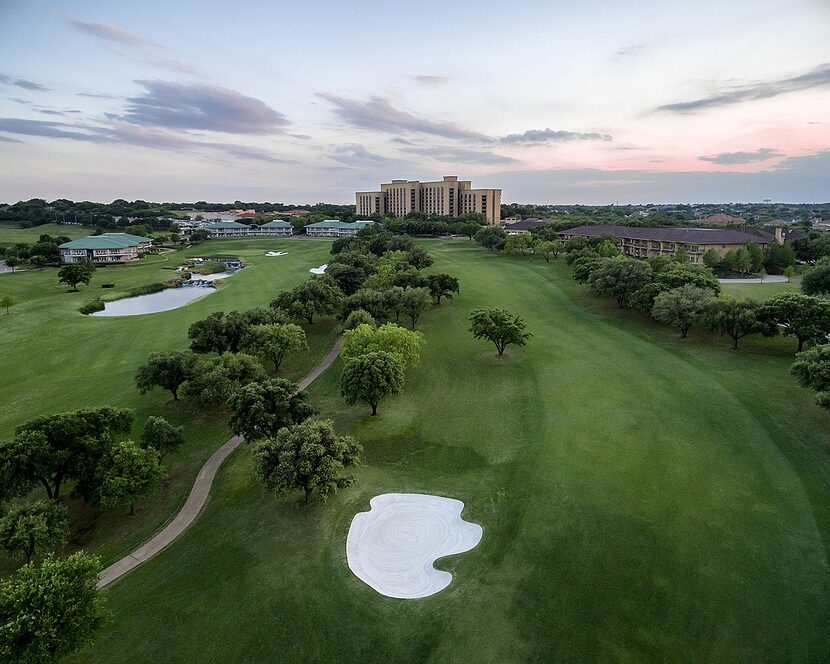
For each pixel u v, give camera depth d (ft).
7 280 456.45
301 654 80.64
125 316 316.40
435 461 137.28
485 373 198.49
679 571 92.48
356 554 102.68
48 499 118.93
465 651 79.25
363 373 159.74
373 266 387.14
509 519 110.42
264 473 111.86
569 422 152.15
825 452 127.85
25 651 70.13
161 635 85.71
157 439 131.85
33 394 194.80
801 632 79.36
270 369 216.74
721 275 377.71
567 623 83.10
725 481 118.52
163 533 114.21
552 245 445.37
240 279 430.20
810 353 148.46
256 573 98.48
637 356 207.31
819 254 413.18
